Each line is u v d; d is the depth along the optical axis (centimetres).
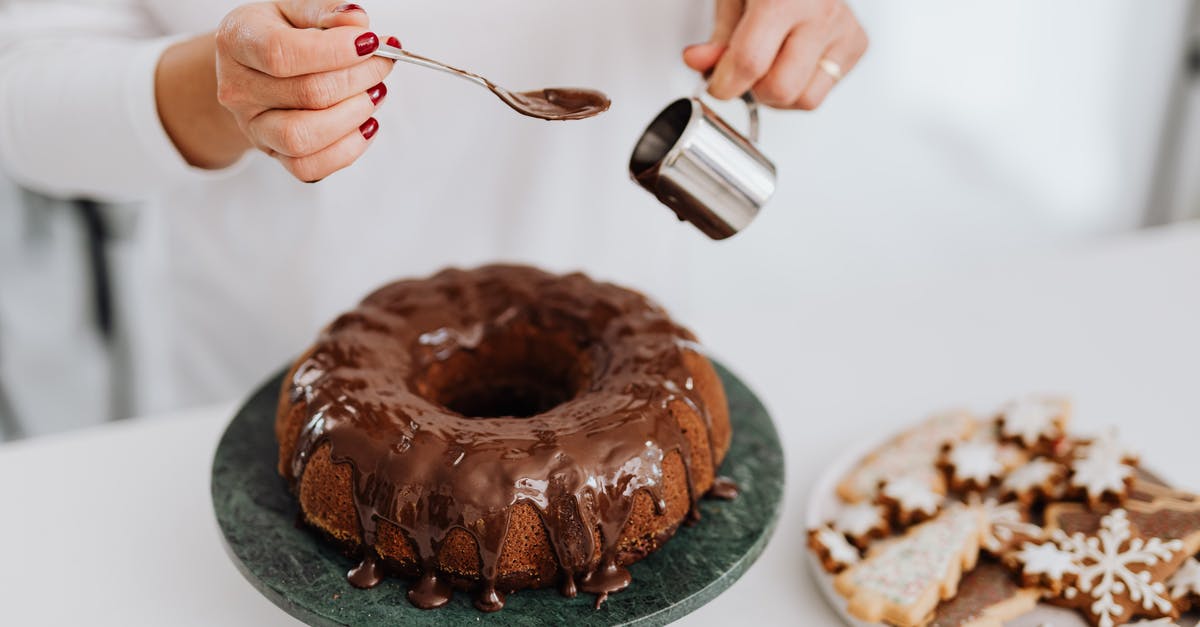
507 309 79
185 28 93
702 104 68
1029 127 150
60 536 75
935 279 104
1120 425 86
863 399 89
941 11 135
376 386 71
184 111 79
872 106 137
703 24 99
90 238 109
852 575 71
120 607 71
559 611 65
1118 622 68
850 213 144
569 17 94
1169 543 72
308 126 62
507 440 67
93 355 115
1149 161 160
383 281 102
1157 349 94
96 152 83
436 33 91
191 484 80
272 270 103
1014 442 82
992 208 154
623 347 75
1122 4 145
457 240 102
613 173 102
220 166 85
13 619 70
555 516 66
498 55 93
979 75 142
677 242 108
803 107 78
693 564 68
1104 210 163
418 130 95
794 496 80
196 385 113
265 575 67
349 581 67
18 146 88
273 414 79
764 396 89
